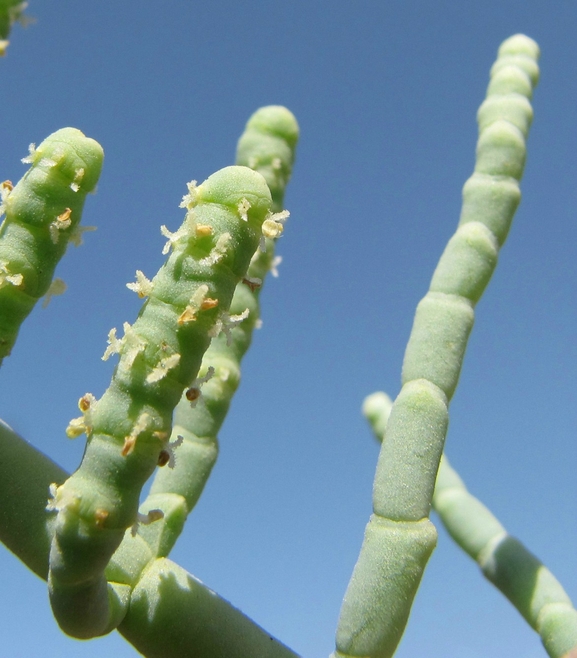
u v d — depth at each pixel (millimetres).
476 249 68
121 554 57
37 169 54
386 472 59
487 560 78
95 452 48
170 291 49
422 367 62
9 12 66
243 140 82
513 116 75
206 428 72
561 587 75
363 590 57
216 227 49
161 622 56
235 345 76
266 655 58
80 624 52
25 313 55
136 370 49
